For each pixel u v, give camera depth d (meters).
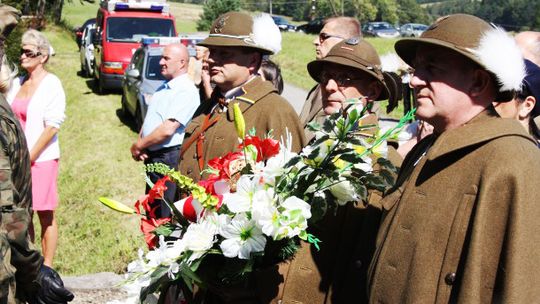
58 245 6.39
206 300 2.77
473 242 1.98
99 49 16.27
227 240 2.34
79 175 9.09
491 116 2.17
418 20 98.12
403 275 2.15
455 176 2.10
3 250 2.44
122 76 15.33
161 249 2.43
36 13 28.02
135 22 15.95
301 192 2.44
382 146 2.48
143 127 5.60
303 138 3.37
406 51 2.41
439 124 2.23
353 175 2.45
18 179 2.80
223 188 2.50
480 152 2.07
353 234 2.72
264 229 2.29
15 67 4.66
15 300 2.60
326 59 2.98
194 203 2.56
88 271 5.65
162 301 2.61
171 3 81.75
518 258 1.92
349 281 2.65
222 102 3.46
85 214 7.33
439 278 2.06
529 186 1.96
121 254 5.95
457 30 2.15
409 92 5.31
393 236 2.22
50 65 20.53
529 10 78.44
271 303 2.68
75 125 12.45
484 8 81.75
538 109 2.93
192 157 3.54
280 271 2.74
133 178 8.84
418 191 2.19
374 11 86.38
